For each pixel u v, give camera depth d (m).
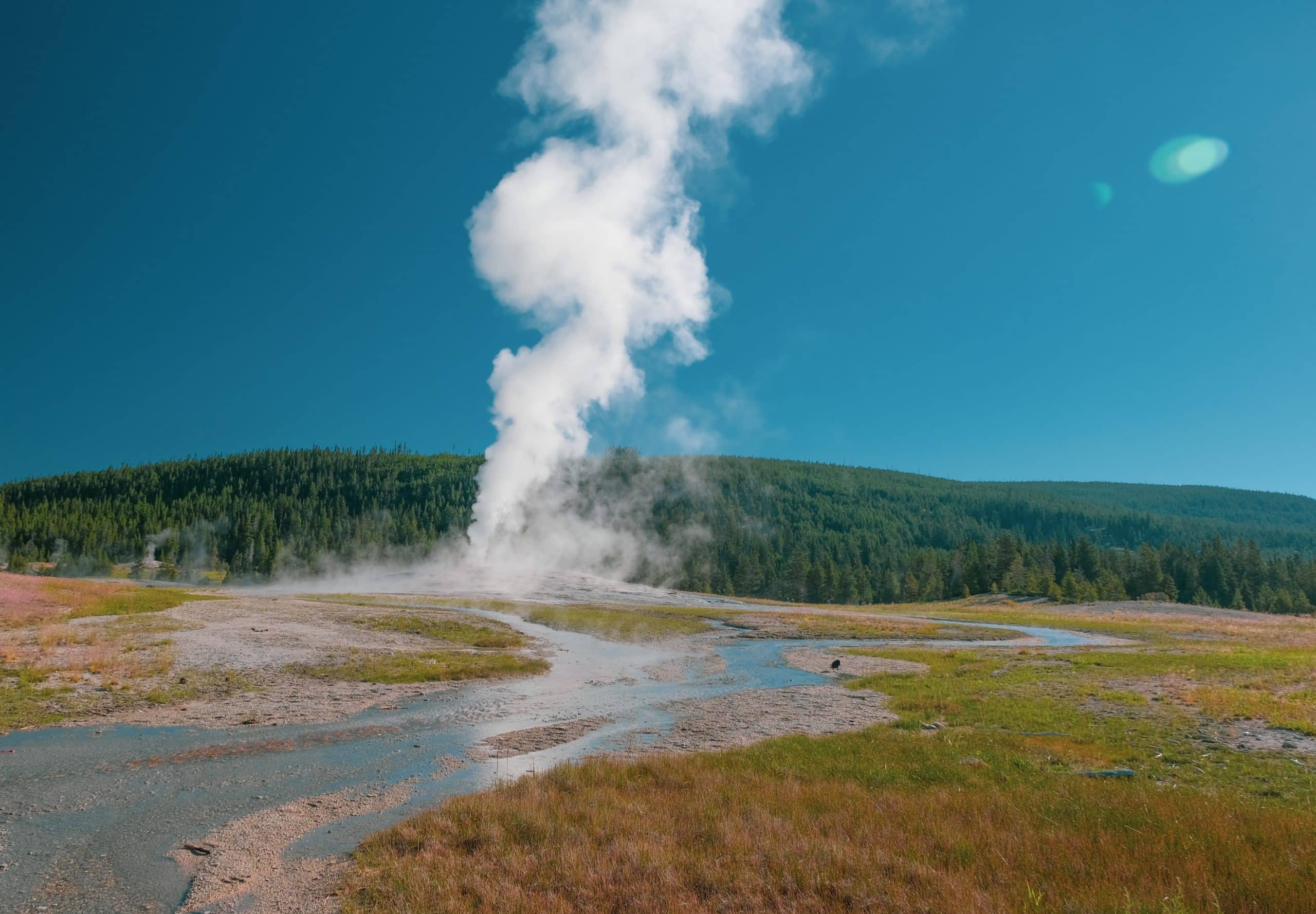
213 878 11.79
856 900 10.12
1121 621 79.75
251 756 20.02
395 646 42.38
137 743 20.81
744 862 11.55
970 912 9.53
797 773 18.00
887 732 23.75
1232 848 11.59
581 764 18.62
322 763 19.47
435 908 10.12
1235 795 15.34
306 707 26.55
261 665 33.06
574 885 10.80
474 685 33.22
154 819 14.77
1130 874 10.70
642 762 18.53
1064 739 21.45
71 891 11.30
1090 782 16.61
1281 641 53.94
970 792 15.88
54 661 29.72
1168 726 22.36
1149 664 37.69
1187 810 13.67
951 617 87.44
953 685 33.31
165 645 35.03
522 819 13.63
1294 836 12.02
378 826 14.48
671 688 34.59
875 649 52.97
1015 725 24.00
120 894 11.18
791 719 26.77
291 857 12.77
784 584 159.88
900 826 13.41
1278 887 9.88
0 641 33.28
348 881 11.27
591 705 29.48
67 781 17.17
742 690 34.16
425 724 24.88
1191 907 9.54
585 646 50.38
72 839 13.57
